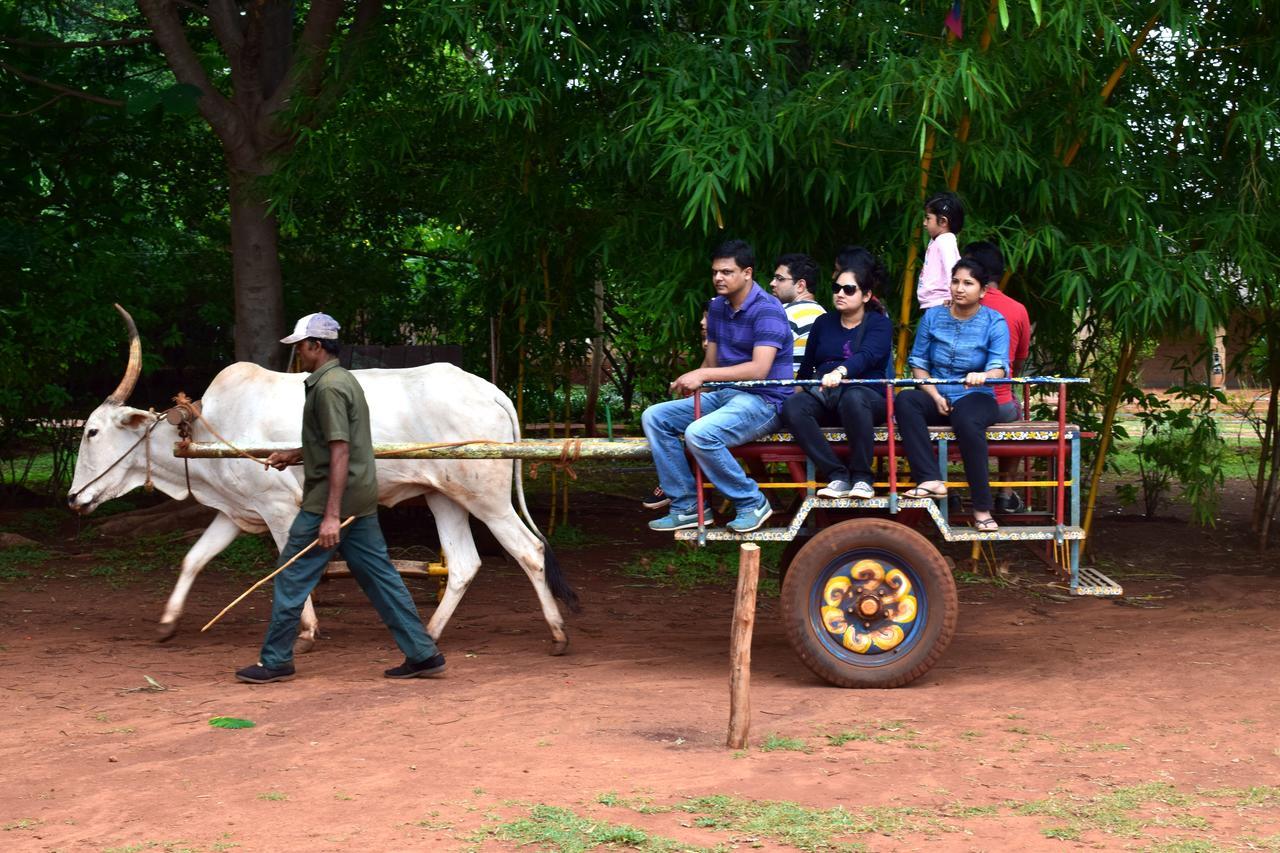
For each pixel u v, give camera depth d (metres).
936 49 7.80
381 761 5.12
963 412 6.33
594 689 6.37
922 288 7.04
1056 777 4.90
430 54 10.10
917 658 6.32
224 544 7.67
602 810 4.50
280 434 7.36
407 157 11.80
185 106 10.36
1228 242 8.80
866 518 6.37
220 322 14.16
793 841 4.20
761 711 5.93
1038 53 7.76
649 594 9.18
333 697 6.21
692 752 5.24
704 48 8.62
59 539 11.55
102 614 8.40
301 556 6.54
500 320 11.85
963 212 7.04
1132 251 8.09
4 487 14.14
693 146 7.94
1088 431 10.29
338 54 9.98
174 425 7.56
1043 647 7.32
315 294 14.20
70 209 12.08
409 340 16.56
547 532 11.73
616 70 9.16
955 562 10.01
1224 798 4.62
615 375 19.27
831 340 6.57
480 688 6.40
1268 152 9.00
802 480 6.54
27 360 12.82
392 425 7.34
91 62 12.92
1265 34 9.04
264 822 4.41
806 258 7.21
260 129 11.02
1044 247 8.48
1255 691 6.21
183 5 11.59
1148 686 6.35
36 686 6.44
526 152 9.70
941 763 5.07
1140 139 9.11
